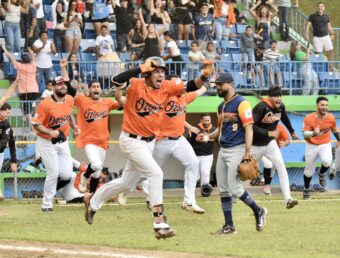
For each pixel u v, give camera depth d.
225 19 35.97
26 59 30.22
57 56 32.22
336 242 16.64
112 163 30.69
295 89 32.69
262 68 32.56
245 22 37.41
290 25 39.34
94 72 31.28
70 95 22.16
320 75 33.91
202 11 34.78
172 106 20.83
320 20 36.72
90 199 16.72
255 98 32.25
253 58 34.19
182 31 35.09
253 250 15.59
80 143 22.41
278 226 18.81
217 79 17.23
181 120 21.12
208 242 16.58
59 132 21.75
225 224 17.69
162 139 20.94
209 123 26.64
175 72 31.62
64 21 32.84
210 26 34.97
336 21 48.31
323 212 21.39
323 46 36.84
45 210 21.91
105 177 27.25
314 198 25.73
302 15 39.56
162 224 15.48
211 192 26.98
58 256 15.05
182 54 34.69
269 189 27.17
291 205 20.30
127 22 33.34
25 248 15.89
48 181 21.89
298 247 16.03
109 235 17.56
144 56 32.44
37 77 30.89
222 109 17.31
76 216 20.77
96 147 22.30
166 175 30.11
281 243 16.50
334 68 34.06
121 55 33.28
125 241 16.61
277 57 34.19
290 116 31.75
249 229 18.33
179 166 30.17
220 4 35.75
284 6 37.50
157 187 15.62
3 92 30.86
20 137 29.22
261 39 34.41
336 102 32.53
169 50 32.75
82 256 15.00
